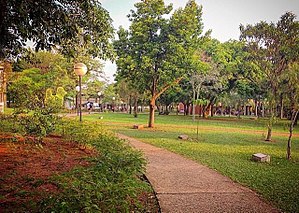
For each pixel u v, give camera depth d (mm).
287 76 11609
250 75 26859
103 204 3533
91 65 37375
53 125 8898
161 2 20031
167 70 20125
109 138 8477
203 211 4871
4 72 19047
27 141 8008
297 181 7152
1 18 5172
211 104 42312
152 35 20641
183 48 19922
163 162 8961
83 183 3832
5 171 5461
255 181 7055
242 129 24000
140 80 21297
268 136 16500
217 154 10977
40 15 5391
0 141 8164
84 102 59094
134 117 36469
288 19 15961
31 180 4867
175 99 45531
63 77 29953
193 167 8352
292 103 11023
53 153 7207
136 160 5988
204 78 29203
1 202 3934
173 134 17719
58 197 3387
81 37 7414
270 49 15812
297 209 5195
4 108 21219
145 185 5055
